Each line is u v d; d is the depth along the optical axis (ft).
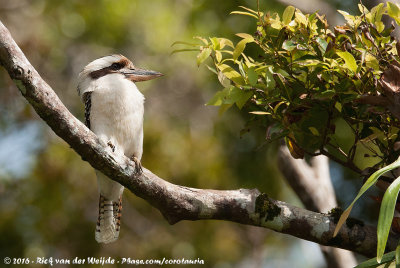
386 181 17.92
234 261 42.73
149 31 44.83
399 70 16.03
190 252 42.34
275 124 18.84
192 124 44.06
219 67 17.99
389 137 17.62
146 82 45.29
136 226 43.45
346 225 19.19
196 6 43.83
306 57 17.48
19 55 16.60
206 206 19.22
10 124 46.60
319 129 18.80
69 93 47.52
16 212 43.50
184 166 41.37
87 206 43.75
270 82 17.57
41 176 43.60
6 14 47.19
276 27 18.12
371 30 17.56
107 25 45.85
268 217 19.30
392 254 16.16
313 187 24.91
